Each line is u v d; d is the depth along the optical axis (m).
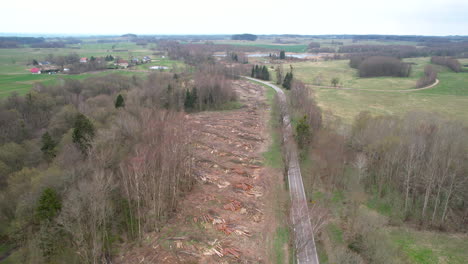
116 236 52.81
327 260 47.12
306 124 84.69
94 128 80.81
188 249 50.41
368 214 59.25
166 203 60.38
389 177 69.06
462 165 61.53
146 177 59.66
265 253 49.88
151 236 53.25
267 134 103.56
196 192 67.56
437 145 64.94
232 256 49.09
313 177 72.19
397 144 67.81
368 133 78.12
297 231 52.41
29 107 110.50
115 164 65.81
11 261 48.06
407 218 59.78
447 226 56.66
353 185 69.50
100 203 50.16
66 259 46.44
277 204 63.38
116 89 142.62
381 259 47.69
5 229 52.22
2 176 66.31
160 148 67.19
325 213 56.28
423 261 48.41
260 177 74.69
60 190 53.91
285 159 75.50
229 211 61.03
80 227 46.41
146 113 93.56
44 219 46.66
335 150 76.88
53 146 75.31
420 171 63.75
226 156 85.69
